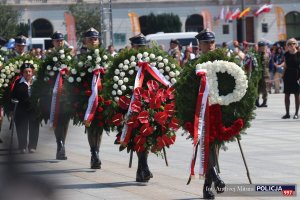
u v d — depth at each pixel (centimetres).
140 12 7700
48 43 5503
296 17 7962
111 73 1329
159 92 1265
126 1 7656
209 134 1110
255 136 1941
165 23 7606
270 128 2130
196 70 1108
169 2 7744
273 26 7875
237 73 1098
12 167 838
